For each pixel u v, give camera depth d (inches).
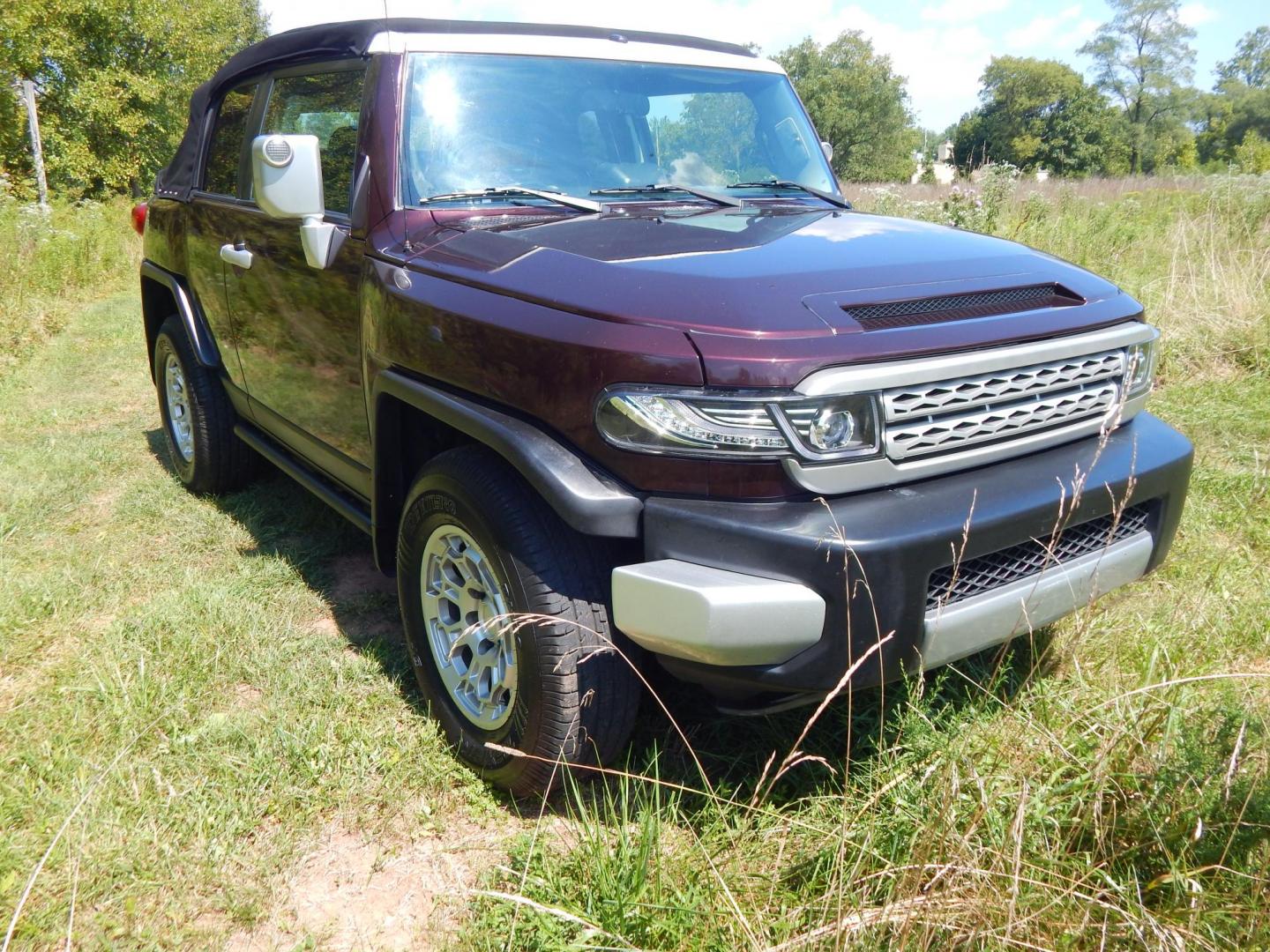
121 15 1007.6
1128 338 99.1
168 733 106.9
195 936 80.4
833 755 98.9
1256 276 258.5
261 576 145.8
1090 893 74.0
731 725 104.9
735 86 144.3
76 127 983.0
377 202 114.0
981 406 87.2
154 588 144.1
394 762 101.5
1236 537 145.3
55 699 113.1
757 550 77.7
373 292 109.8
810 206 132.6
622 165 127.8
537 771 92.2
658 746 102.8
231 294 154.3
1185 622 116.3
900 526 78.7
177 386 185.0
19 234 407.2
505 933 79.7
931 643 81.5
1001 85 3080.7
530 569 88.0
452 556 101.0
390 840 92.7
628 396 80.7
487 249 101.3
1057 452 94.8
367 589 144.6
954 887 71.2
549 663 87.9
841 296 86.0
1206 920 70.5
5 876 84.4
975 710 94.4
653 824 80.4
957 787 78.3
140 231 200.2
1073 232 318.3
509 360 90.0
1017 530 84.0
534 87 124.9
